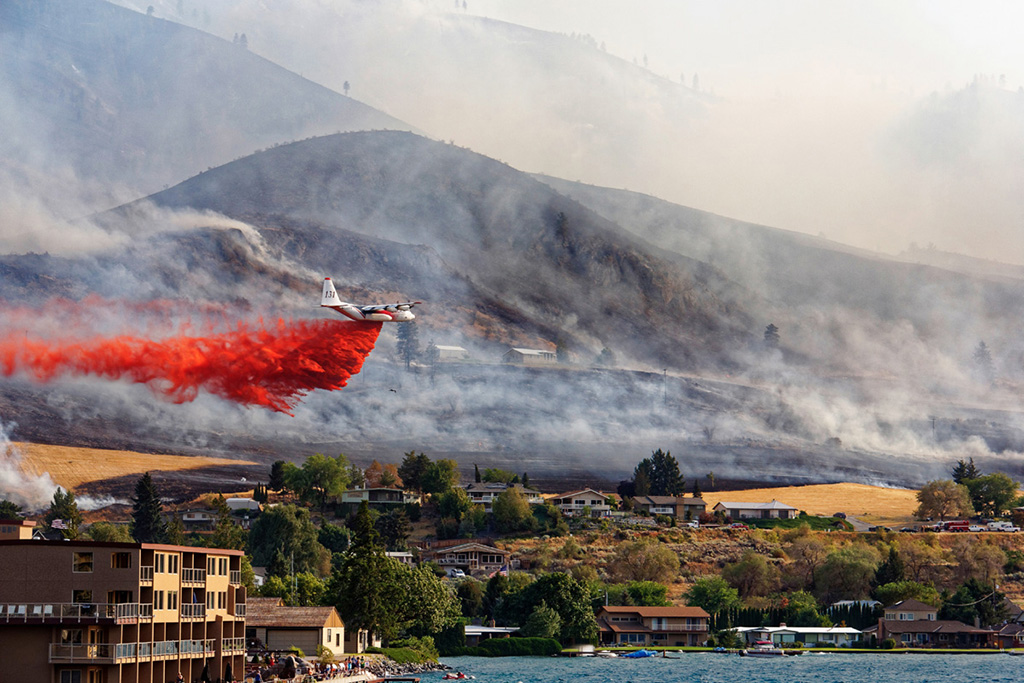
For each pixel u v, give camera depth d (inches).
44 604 6599.4
